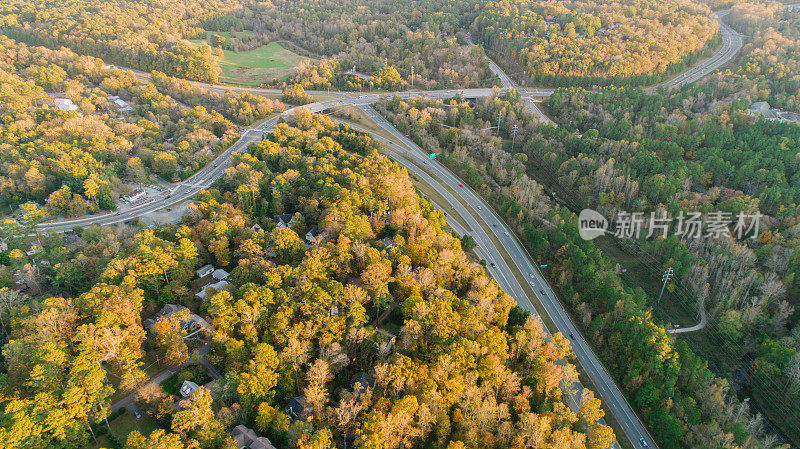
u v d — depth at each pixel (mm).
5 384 146750
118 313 168250
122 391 156875
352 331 170000
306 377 157250
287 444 142375
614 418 191250
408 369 159875
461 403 154375
